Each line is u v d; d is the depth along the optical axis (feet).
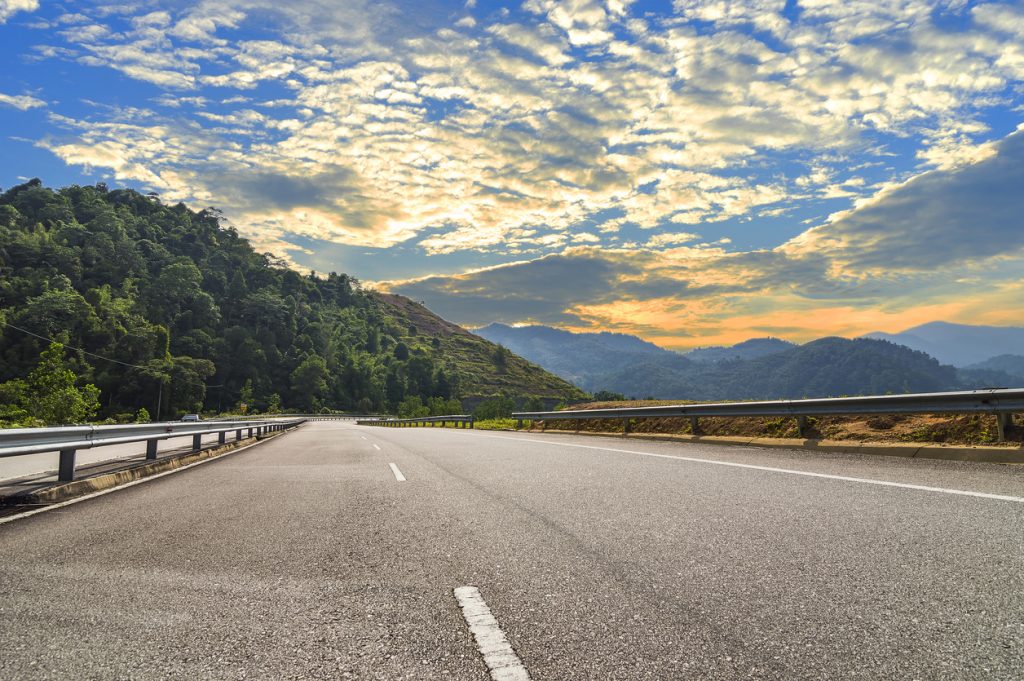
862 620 9.17
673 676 7.51
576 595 10.79
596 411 68.49
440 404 506.89
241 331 555.69
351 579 12.13
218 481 29.01
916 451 29.43
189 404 424.05
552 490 23.15
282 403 546.26
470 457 38.29
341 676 7.73
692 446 41.83
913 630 8.74
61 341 374.22
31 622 9.82
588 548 14.11
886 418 37.29
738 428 47.47
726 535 14.85
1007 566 11.46
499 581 11.78
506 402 302.04
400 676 7.70
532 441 54.44
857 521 15.74
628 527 16.21
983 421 31.19
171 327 537.65
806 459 30.30
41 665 8.16
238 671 7.92
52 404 231.91
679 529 15.72
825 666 7.69
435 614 10.00
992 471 23.31
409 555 13.99
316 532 16.71
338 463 37.52
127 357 407.03
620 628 9.16
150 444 36.40
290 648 8.68
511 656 8.25
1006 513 15.87
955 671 7.47
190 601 10.84
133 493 25.32
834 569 11.75
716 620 9.37
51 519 19.31
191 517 19.30
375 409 628.69
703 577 11.58
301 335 641.40
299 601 10.78
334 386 609.83
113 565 13.41
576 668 7.81
